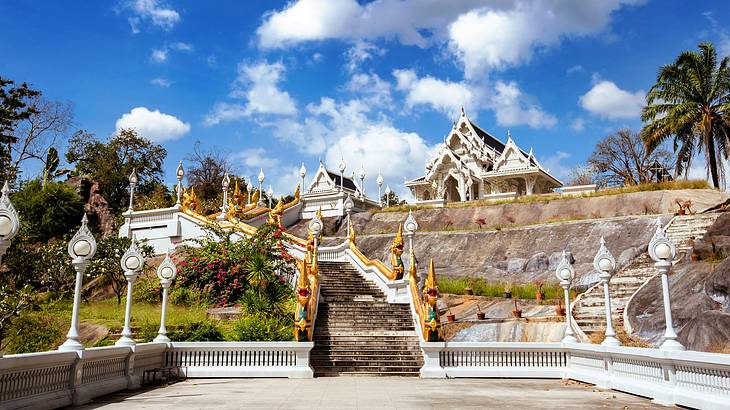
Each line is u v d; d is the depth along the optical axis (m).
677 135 41.00
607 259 13.87
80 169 63.56
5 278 28.08
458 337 21.05
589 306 21.58
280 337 17.80
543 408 9.91
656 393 10.76
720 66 39.97
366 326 20.30
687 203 29.03
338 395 11.76
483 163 58.94
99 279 30.48
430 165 61.88
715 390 9.29
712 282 17.72
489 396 11.70
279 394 11.88
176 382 14.55
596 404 10.45
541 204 35.44
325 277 25.81
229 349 15.92
